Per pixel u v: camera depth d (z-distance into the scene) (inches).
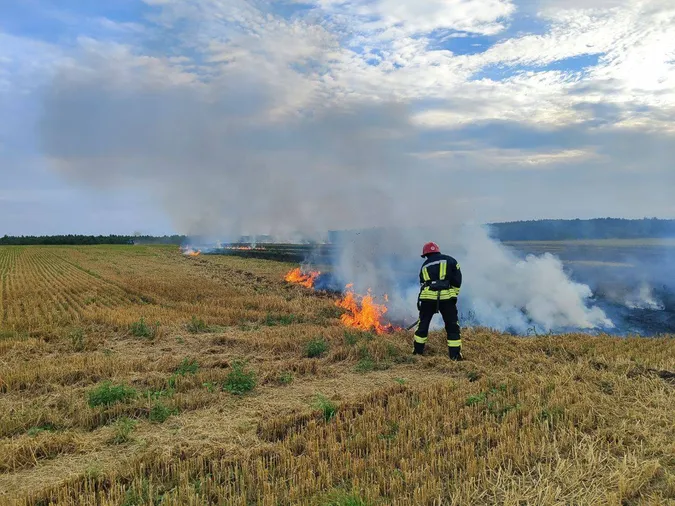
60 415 247.8
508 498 154.9
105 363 343.9
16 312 658.8
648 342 394.0
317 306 652.7
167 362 354.0
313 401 271.6
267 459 193.8
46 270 1427.2
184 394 279.6
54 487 171.2
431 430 211.6
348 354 368.5
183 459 196.2
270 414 249.9
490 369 320.2
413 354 373.7
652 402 239.0
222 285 951.0
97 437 224.7
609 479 167.0
